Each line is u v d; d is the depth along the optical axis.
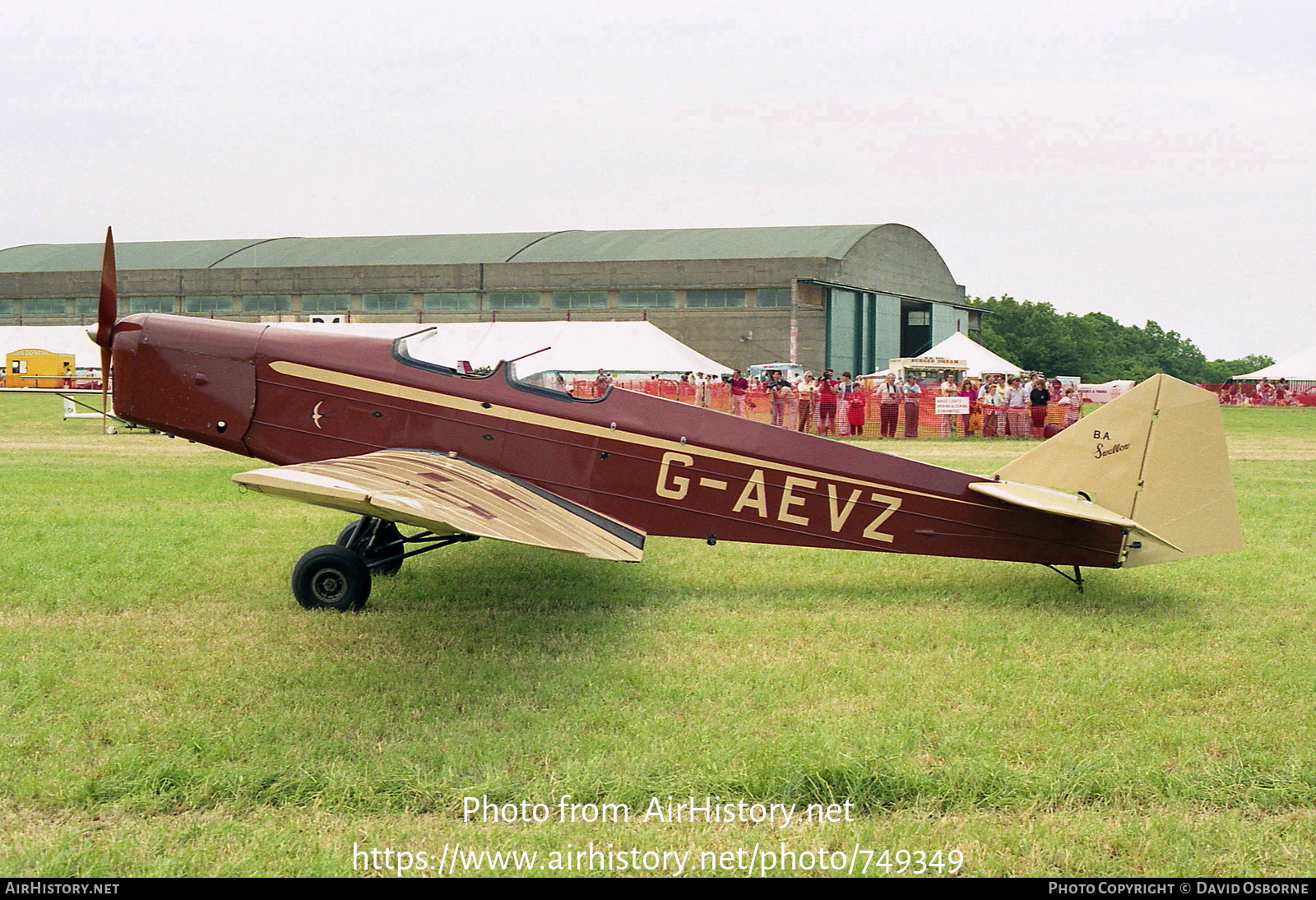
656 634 6.89
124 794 4.34
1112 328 173.00
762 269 62.09
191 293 67.69
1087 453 7.94
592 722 5.20
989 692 5.70
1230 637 6.89
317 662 6.10
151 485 13.70
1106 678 5.98
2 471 15.21
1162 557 7.88
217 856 3.87
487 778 4.46
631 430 8.09
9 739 4.86
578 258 66.62
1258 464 18.41
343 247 73.56
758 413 29.25
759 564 9.32
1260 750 4.90
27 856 3.82
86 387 48.19
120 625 6.89
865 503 8.07
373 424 8.23
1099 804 4.42
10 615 7.09
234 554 9.17
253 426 8.35
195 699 5.44
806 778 4.50
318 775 4.46
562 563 9.34
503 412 8.11
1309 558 9.55
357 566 7.34
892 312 73.06
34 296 69.19
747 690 5.71
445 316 65.81
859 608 7.70
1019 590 8.32
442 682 5.75
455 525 5.30
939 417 25.81
